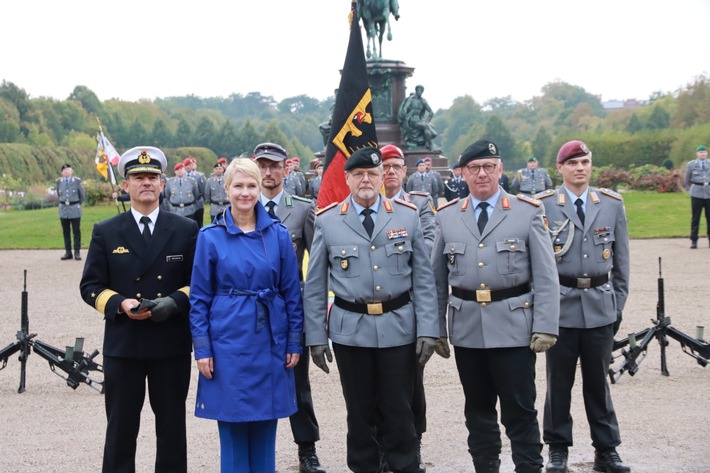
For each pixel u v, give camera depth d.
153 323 5.55
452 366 9.77
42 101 106.19
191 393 8.84
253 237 5.52
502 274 5.79
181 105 194.50
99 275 5.64
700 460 6.43
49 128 103.75
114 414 5.60
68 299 14.85
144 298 5.59
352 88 7.63
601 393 6.38
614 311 6.47
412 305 5.86
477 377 5.99
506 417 5.81
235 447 5.46
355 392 5.82
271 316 5.45
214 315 5.41
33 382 9.30
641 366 9.59
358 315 5.75
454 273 5.96
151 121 126.62
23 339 8.76
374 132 7.65
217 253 5.44
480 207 6.00
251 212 5.57
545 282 5.75
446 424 7.56
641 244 21.92
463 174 6.01
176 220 5.76
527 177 26.27
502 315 5.77
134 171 5.57
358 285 5.73
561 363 6.41
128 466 5.64
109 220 5.72
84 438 7.30
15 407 8.32
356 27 7.68
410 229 5.83
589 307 6.38
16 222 31.27
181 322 5.63
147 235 5.68
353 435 5.86
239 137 113.44
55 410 8.22
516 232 5.84
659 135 77.31
